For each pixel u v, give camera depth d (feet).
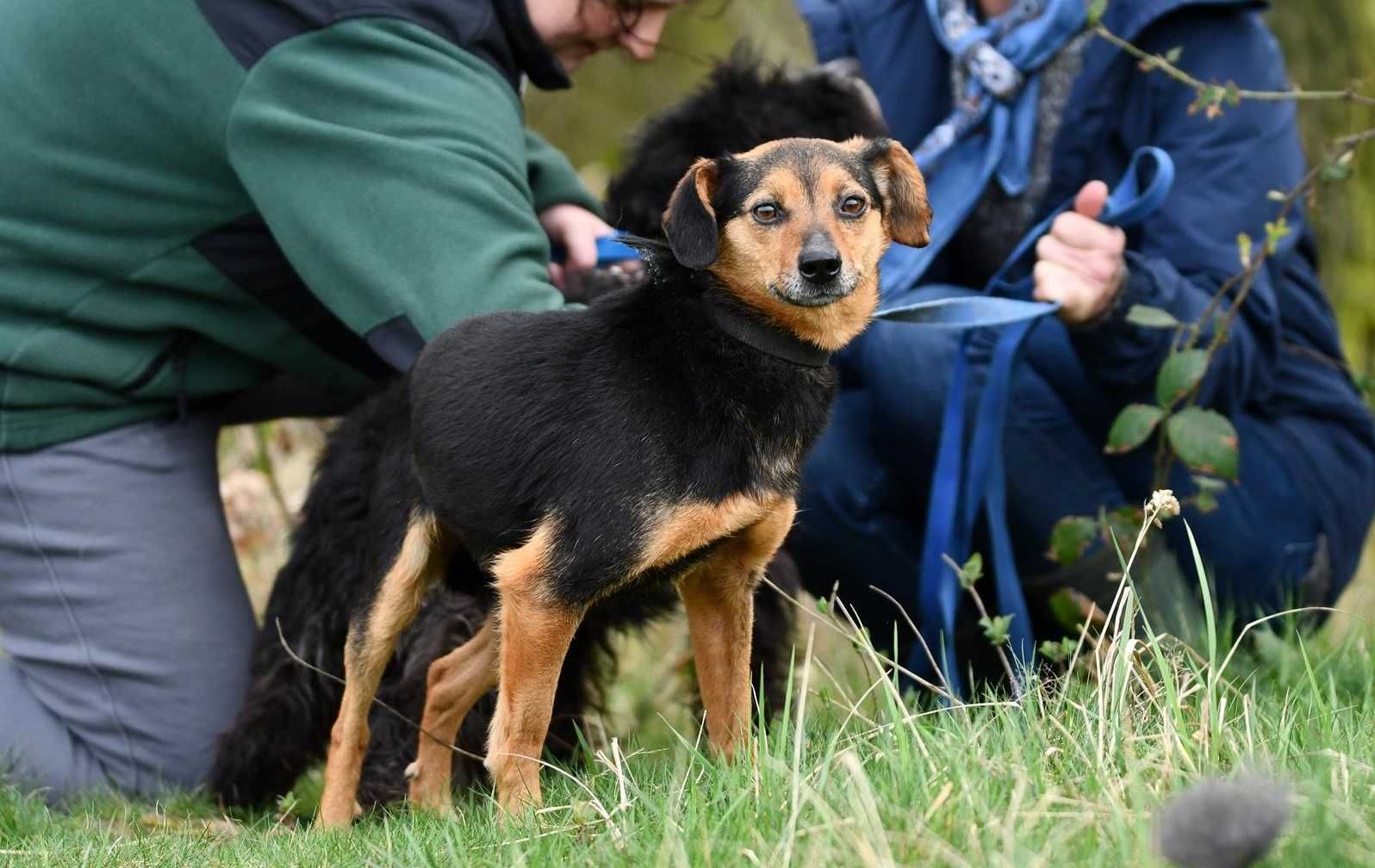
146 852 10.74
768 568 13.94
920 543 16.51
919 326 15.84
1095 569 15.34
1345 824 7.32
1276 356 15.60
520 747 10.29
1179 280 14.74
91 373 14.34
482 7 13.44
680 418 10.09
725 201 10.50
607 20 14.33
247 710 13.69
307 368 14.99
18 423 14.58
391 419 12.24
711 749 10.98
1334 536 16.28
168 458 15.23
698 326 10.28
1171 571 15.15
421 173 12.61
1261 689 13.05
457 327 11.50
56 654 15.03
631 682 16.94
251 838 11.46
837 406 16.72
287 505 20.59
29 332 14.12
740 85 15.06
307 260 12.92
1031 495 15.58
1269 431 16.11
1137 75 15.69
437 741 12.14
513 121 13.52
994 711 10.77
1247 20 15.70
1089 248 13.92
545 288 12.71
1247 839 6.25
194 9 12.96
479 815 10.81
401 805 12.63
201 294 14.15
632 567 10.06
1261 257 13.52
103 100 13.37
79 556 14.85
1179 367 13.34
